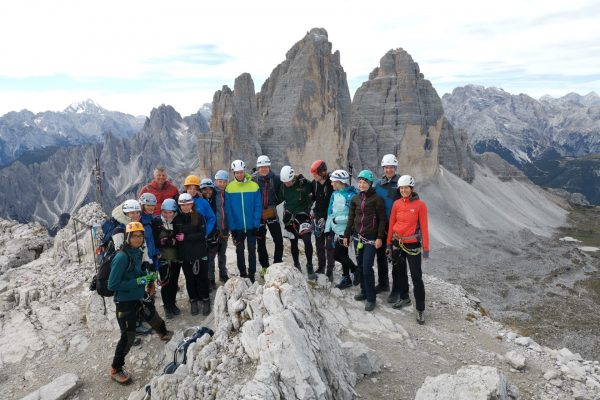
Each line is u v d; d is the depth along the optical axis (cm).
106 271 891
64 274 1606
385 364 938
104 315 1177
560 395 866
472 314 1283
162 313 1175
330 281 1377
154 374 935
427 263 10812
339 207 1259
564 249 12750
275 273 854
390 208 1216
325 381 689
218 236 1242
